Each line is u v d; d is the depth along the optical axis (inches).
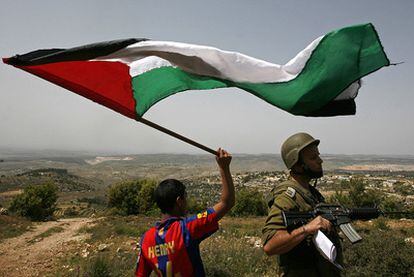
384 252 292.5
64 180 6899.6
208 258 391.2
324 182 4315.9
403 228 772.0
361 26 98.3
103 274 393.1
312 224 98.4
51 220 1492.4
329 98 101.3
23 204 1485.0
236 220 1244.5
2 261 569.9
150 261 106.0
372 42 96.7
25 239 809.5
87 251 622.2
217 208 107.1
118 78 116.8
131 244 674.2
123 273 401.1
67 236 846.5
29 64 100.3
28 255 618.5
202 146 108.5
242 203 1617.9
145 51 106.3
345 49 99.2
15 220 1212.5
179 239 103.8
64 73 110.9
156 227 110.0
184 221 106.9
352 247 311.0
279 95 105.7
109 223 1084.5
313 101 102.9
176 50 106.9
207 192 4562.0
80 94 112.4
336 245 109.0
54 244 730.2
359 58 97.6
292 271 106.4
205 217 105.6
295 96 104.2
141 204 1759.4
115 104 113.7
